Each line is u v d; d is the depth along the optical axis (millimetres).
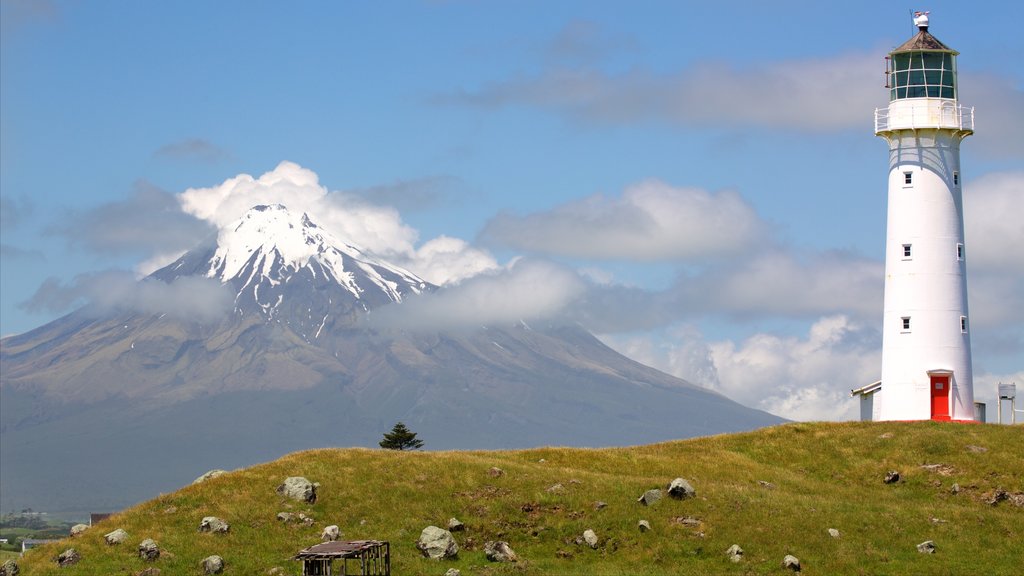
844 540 70500
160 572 66750
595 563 69188
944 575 66562
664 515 73375
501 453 88875
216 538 70812
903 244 103312
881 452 89000
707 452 91625
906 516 74688
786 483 84125
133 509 75750
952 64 105688
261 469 80312
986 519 74875
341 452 84125
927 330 101625
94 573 66688
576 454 88062
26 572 67500
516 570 67250
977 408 103125
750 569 67500
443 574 66688
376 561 65750
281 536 71375
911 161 103875
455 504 74938
